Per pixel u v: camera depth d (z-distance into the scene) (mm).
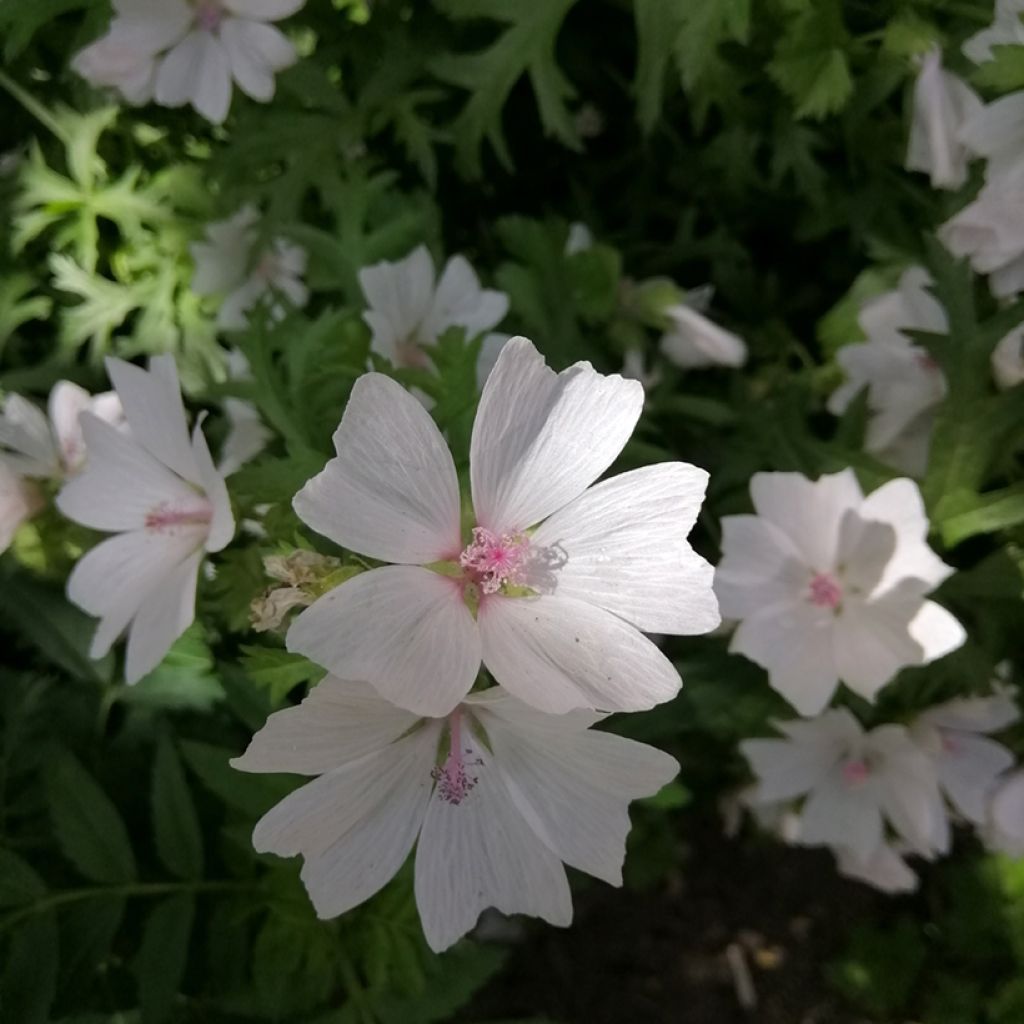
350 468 131
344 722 135
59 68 276
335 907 147
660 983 337
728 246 301
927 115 231
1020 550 230
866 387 234
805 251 321
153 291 278
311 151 260
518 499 142
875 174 271
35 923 210
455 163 267
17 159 277
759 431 264
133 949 238
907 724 243
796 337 314
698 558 135
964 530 219
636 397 134
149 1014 212
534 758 147
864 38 233
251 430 224
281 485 180
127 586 189
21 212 276
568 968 338
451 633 136
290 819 137
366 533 134
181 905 222
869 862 269
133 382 177
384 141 294
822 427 286
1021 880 311
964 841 333
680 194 319
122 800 249
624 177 329
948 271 210
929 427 244
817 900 343
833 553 211
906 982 323
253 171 267
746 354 295
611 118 315
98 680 251
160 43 233
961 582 223
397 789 148
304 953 231
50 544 225
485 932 330
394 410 131
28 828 245
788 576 213
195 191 272
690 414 284
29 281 281
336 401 198
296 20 266
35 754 247
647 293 277
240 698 218
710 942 341
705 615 135
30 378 273
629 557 138
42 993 207
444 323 235
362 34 269
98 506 189
